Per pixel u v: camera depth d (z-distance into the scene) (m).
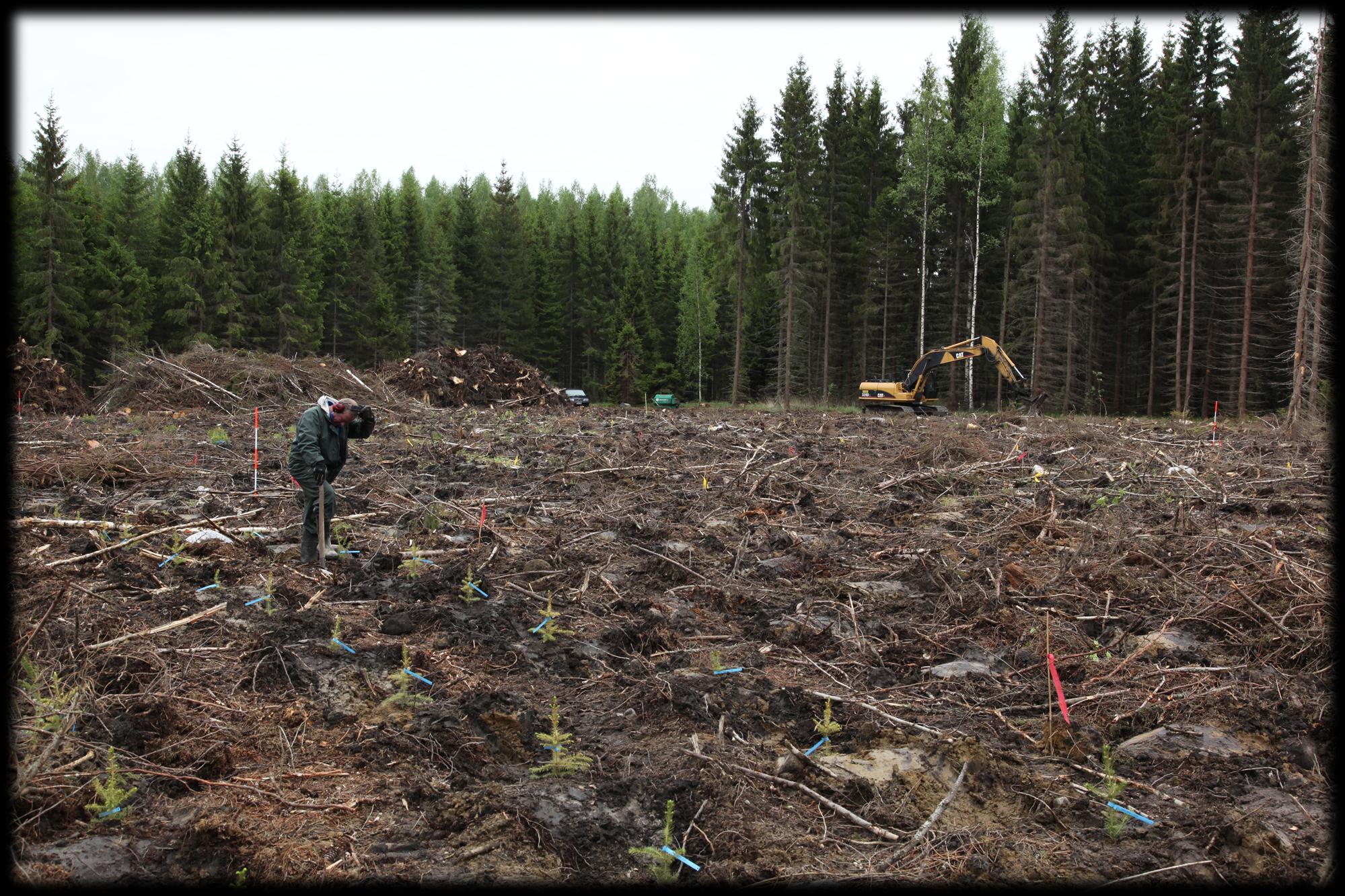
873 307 41.91
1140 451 14.23
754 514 9.58
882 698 5.01
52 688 4.31
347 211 63.75
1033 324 35.19
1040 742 4.47
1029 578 6.88
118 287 46.38
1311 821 3.75
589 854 3.49
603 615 6.30
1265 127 32.91
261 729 4.37
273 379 18.69
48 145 42.09
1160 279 36.66
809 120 40.09
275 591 6.13
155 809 3.66
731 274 44.34
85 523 7.61
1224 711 4.76
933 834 3.66
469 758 4.14
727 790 3.91
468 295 64.00
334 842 3.48
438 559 7.37
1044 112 34.31
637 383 56.72
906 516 9.63
